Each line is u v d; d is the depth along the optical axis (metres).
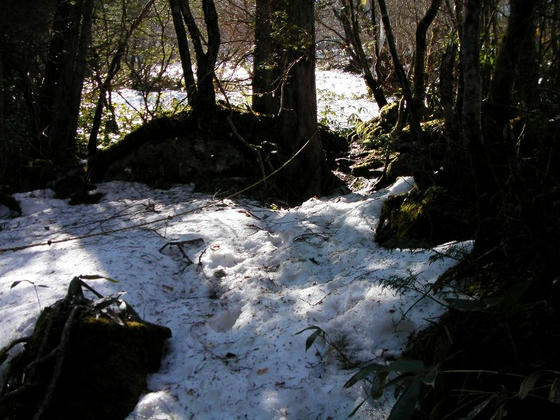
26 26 6.72
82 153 8.52
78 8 7.43
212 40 6.54
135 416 2.72
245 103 7.68
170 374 3.06
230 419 2.71
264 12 7.38
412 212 4.16
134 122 10.21
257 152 6.40
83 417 2.72
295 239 4.50
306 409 2.71
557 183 3.01
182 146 6.51
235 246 4.59
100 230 5.24
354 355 3.03
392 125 7.88
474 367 2.63
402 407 2.21
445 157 4.11
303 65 6.58
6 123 6.83
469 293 3.08
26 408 2.76
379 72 8.88
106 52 8.88
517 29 3.11
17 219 5.83
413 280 3.30
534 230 2.80
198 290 3.99
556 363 2.45
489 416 2.39
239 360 3.10
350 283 3.60
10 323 3.29
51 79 7.76
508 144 2.99
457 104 3.96
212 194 6.12
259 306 3.55
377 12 9.84
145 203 5.93
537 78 3.11
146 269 4.08
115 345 2.93
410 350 2.92
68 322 2.89
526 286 2.48
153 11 8.84
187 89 7.15
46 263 4.23
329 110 11.66
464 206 3.97
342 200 5.68
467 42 2.91
